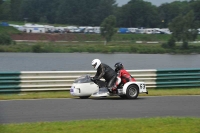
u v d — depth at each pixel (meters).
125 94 27.69
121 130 17.00
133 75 34.25
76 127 17.41
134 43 161.50
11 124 18.03
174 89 34.78
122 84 28.20
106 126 17.72
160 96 29.47
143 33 184.00
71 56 118.69
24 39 162.75
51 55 124.00
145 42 167.12
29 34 167.00
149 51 140.12
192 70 35.75
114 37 173.50
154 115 21.47
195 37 141.12
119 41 168.12
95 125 17.86
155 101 26.61
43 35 168.00
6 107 23.31
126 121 18.92
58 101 26.20
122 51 142.38
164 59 107.00
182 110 23.27
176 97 28.89
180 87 35.34
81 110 22.59
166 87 35.09
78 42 163.12
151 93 30.77
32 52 138.12
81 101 26.38
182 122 18.88
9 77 31.02
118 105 24.62
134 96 27.89
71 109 22.88
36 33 168.62
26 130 16.73
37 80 32.12
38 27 175.88
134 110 22.92
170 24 144.00
